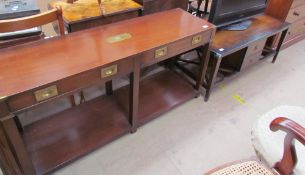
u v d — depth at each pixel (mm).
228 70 2182
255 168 1002
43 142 1465
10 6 1447
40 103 1047
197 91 1949
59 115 1653
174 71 2186
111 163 1498
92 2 1790
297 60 2646
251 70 2438
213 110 1931
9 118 983
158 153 1574
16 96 950
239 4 1956
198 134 1722
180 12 1730
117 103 1782
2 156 1093
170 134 1705
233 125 1812
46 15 1242
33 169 1253
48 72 1061
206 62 1794
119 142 1624
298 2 2338
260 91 2172
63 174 1421
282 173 1011
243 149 1634
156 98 1848
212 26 1585
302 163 1042
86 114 1677
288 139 916
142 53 1276
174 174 1459
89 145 1475
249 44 1927
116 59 1183
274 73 2420
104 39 1340
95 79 1169
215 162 1542
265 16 2352
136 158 1536
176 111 1894
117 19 1747
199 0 2477
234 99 2059
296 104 2049
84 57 1178
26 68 1075
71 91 1115
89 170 1453
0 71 1049
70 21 1520
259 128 1225
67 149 1439
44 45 1243
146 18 1605
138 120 1654
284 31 2297
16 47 1212
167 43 1362
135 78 1366
